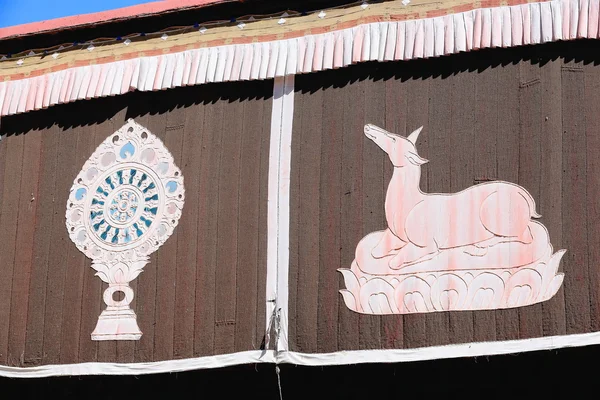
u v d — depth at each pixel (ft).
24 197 49.21
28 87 50.21
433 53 44.11
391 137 44.27
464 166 43.01
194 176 46.70
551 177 41.70
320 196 44.70
